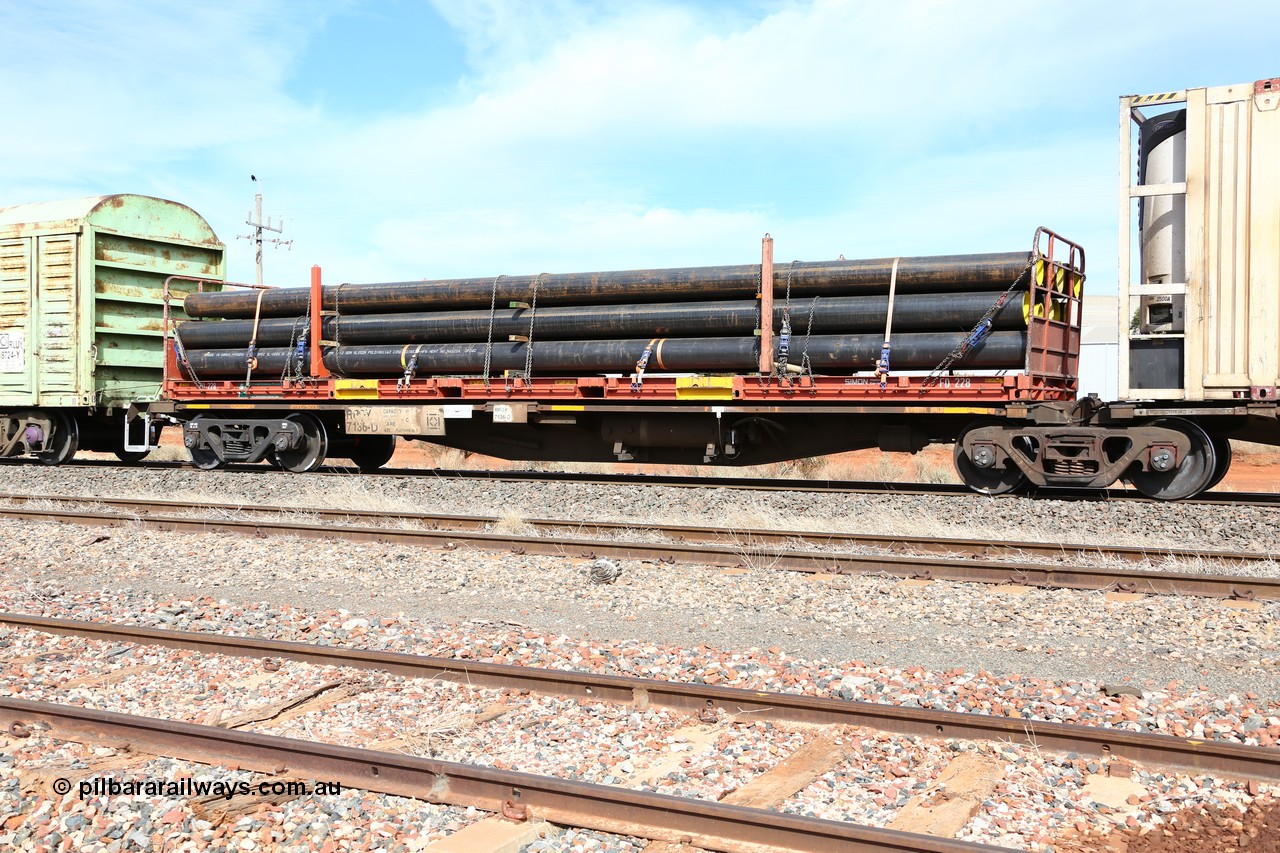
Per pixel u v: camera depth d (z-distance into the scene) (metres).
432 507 14.32
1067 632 7.34
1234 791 4.47
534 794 4.31
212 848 4.11
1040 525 11.55
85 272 19.25
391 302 17.33
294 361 17.86
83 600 8.73
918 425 14.37
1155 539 10.91
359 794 4.52
